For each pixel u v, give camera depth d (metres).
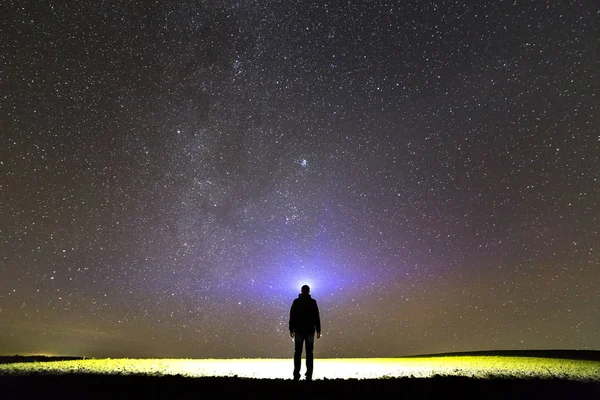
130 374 6.65
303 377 7.95
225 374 7.84
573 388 6.04
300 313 7.68
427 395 5.67
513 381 6.33
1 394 5.47
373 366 9.99
